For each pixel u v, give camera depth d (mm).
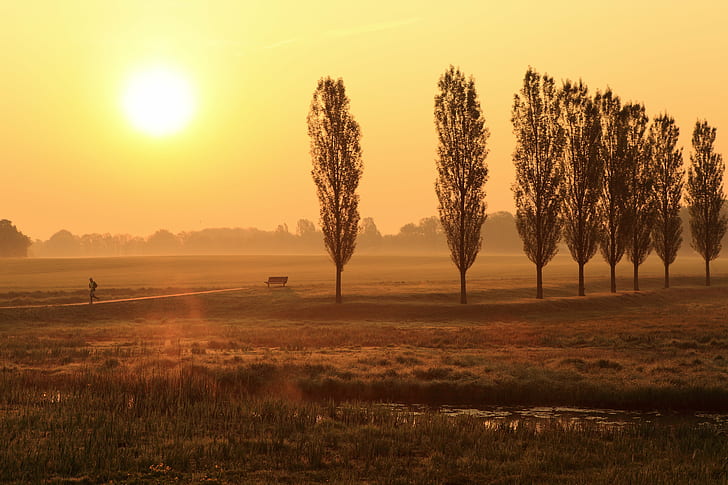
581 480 14836
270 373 26422
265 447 16859
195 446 16750
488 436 18359
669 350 32469
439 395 24609
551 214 62969
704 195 88062
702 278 93625
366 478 14883
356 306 54312
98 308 52906
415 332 41188
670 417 22047
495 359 29891
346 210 58750
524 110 65625
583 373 26688
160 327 45281
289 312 53406
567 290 72312
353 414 20406
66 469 14766
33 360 29078
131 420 19094
